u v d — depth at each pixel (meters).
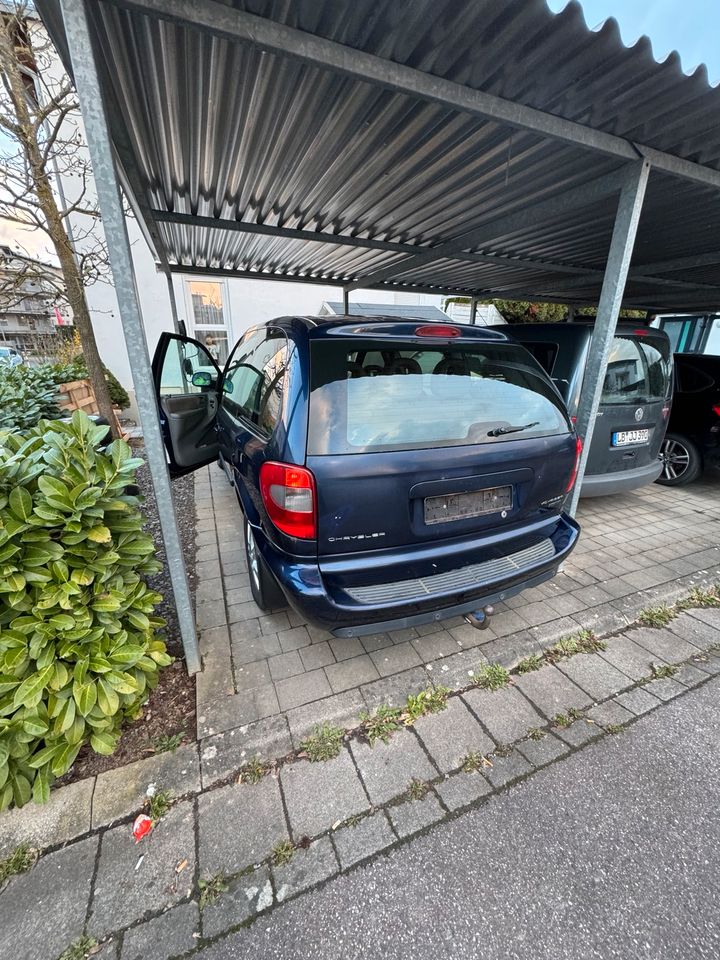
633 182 2.54
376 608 1.82
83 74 1.34
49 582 1.59
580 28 1.54
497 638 2.43
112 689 1.60
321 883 1.35
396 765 1.73
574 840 1.47
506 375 2.26
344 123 2.38
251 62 1.92
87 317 5.01
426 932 1.24
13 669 1.49
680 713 1.98
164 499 1.84
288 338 2.13
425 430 1.91
